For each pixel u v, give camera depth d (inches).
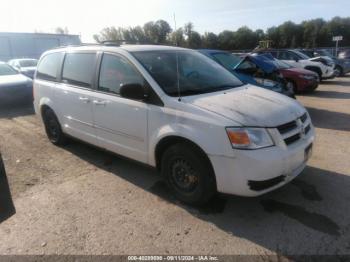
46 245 109.9
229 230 115.1
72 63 184.9
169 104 128.6
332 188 143.0
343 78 672.4
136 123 142.1
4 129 259.6
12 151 204.8
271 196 137.5
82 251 106.2
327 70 559.5
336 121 268.8
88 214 128.4
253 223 118.8
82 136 181.5
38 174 168.4
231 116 114.7
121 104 147.4
